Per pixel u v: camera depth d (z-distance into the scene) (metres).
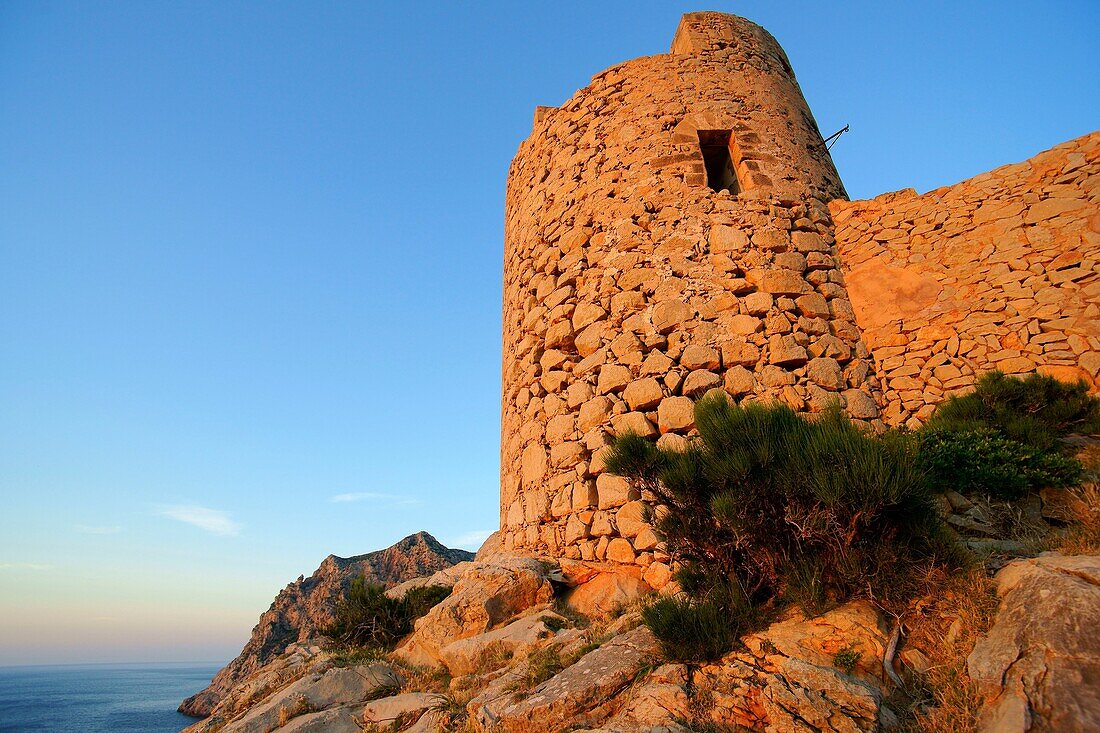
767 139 10.71
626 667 4.77
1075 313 8.19
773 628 4.70
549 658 5.69
